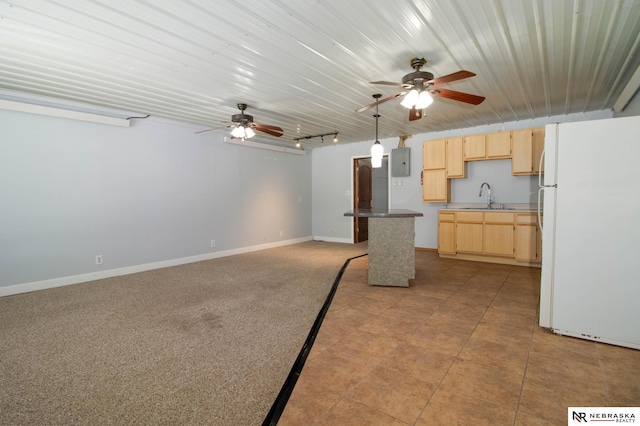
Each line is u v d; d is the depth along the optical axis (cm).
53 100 400
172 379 196
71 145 414
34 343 246
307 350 224
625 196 217
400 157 639
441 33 245
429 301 325
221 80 336
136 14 215
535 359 207
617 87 369
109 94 381
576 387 176
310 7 209
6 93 371
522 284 382
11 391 185
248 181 648
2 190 365
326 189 788
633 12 222
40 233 391
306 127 566
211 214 580
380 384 182
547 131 241
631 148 214
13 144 371
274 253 629
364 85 354
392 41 257
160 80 336
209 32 240
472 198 558
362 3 205
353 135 643
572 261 235
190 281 425
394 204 665
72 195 416
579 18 228
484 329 255
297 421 153
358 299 334
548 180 243
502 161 527
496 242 490
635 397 167
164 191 511
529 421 150
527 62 302
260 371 205
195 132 549
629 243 218
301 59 288
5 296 365
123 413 165
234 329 270
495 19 228
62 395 181
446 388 178
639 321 217
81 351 233
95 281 427
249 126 424
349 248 685
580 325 235
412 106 283
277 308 320
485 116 490
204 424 156
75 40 250
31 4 201
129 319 293
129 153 469
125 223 466
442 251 544
